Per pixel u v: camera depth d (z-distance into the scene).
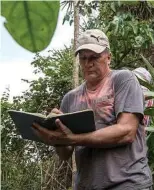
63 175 6.29
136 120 2.47
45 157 6.57
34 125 2.32
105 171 2.43
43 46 0.72
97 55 2.54
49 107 7.33
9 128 6.80
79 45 2.58
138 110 2.46
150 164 3.47
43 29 0.71
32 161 6.57
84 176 2.52
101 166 2.45
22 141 6.71
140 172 2.43
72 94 2.70
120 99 2.49
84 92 2.64
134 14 6.28
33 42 0.72
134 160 2.45
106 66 2.59
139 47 6.04
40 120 2.28
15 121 2.39
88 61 2.55
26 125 2.37
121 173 2.42
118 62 6.26
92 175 2.47
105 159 2.45
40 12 0.71
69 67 7.27
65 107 2.73
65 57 7.36
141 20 6.31
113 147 2.44
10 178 6.50
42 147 6.62
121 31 5.77
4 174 6.52
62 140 2.32
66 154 2.73
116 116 2.49
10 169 6.55
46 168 6.38
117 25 5.73
